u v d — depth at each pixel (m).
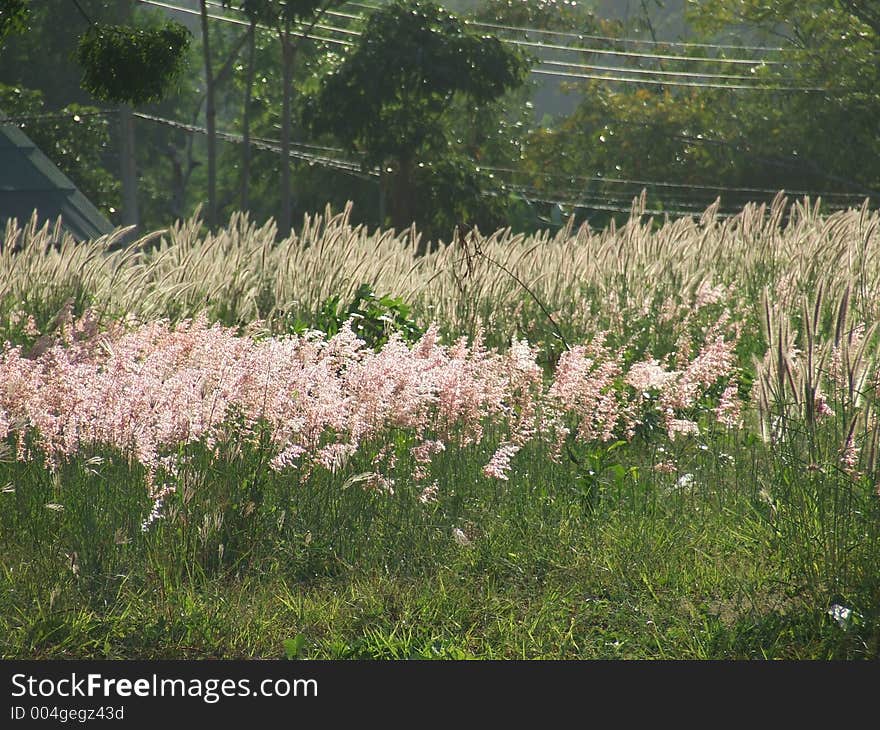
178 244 43.81
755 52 141.75
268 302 38.59
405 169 106.31
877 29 133.00
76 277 38.12
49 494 19.80
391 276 40.81
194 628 16.62
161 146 163.75
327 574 18.98
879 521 17.67
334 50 133.38
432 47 99.31
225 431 20.45
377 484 20.16
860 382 19.25
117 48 42.31
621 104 134.88
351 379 21.19
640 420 25.17
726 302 37.84
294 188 143.25
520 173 138.12
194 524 18.92
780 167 131.12
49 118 133.75
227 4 96.94
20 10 41.41
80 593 17.70
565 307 37.91
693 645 16.17
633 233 42.91
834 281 34.53
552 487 21.66
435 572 18.75
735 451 23.05
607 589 18.20
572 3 139.88
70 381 20.38
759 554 18.83
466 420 22.42
